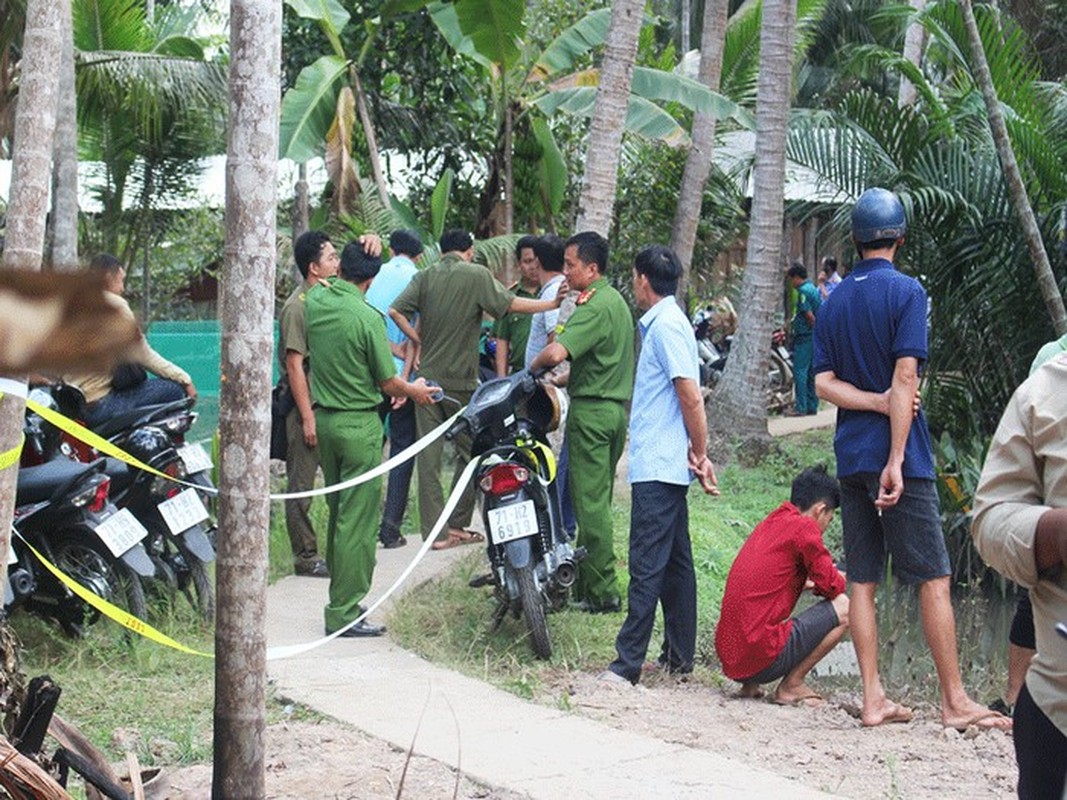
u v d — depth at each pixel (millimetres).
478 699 5645
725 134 18938
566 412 7027
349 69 13602
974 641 8211
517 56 13195
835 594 6051
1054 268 10898
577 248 6770
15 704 3508
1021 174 10953
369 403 6605
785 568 5969
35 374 558
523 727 5242
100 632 6328
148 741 4934
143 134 15023
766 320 13383
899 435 5355
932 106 11711
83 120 14547
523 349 9453
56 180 10617
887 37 27875
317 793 4449
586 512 7074
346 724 5262
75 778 4590
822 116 11953
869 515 5664
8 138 14180
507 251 12914
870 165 11648
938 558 5484
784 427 16188
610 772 4699
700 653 7094
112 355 516
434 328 8406
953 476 10016
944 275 11266
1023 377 11344
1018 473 2773
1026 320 11125
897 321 5430
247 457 3475
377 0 14250
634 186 16719
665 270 6211
